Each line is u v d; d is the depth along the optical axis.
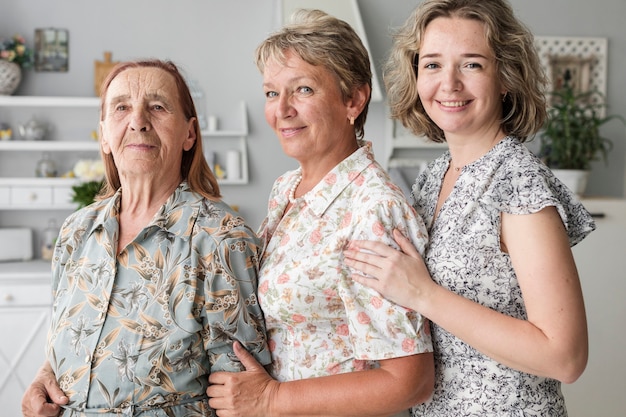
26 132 4.04
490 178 1.48
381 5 4.11
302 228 1.61
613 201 3.53
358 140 1.75
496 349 1.36
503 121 1.54
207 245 1.62
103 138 1.79
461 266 1.46
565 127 3.78
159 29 4.19
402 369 1.47
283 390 1.54
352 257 1.50
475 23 1.46
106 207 1.73
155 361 1.55
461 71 1.47
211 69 4.23
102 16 4.15
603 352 3.53
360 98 1.65
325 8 3.87
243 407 1.54
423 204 1.68
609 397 3.54
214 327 1.58
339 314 1.56
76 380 1.59
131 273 1.62
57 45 4.13
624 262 3.54
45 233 4.11
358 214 1.54
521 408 1.46
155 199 1.71
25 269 3.78
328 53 1.57
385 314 1.47
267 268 1.62
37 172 4.09
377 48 4.12
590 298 3.53
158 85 1.68
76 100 4.03
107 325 1.59
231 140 4.27
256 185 4.30
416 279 1.44
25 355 3.67
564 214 1.38
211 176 1.82
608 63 4.18
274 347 1.63
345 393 1.49
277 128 1.65
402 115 1.71
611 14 4.18
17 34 4.11
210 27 4.22
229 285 1.59
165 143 1.67
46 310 3.69
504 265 1.45
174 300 1.58
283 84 1.61
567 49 4.15
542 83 1.54
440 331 1.54
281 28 1.61
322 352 1.57
